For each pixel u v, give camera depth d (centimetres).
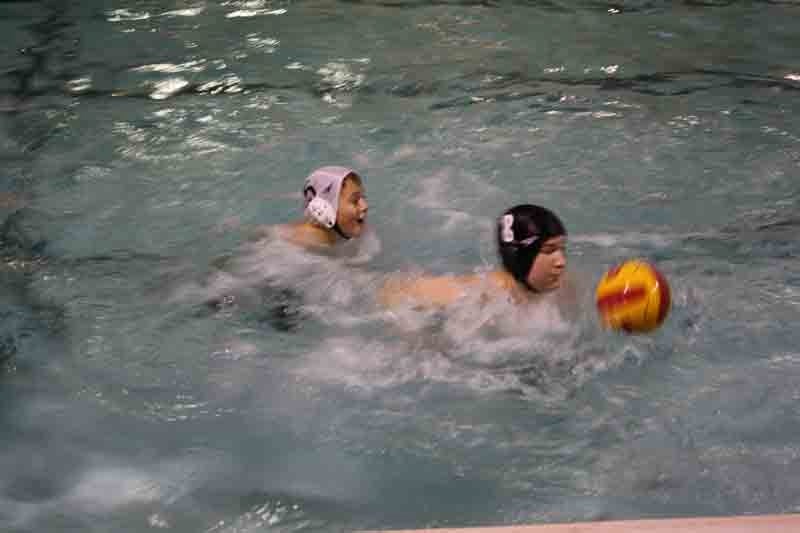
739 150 1389
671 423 864
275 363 966
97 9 2034
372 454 841
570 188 1298
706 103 1545
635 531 653
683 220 1217
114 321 1041
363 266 1113
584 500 780
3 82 1683
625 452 832
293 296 1062
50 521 778
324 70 1700
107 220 1252
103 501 798
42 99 1614
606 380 923
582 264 1105
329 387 927
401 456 838
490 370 938
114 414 900
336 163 1378
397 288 1030
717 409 879
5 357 984
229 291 1076
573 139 1430
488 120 1496
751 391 901
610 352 952
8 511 788
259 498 796
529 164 1362
